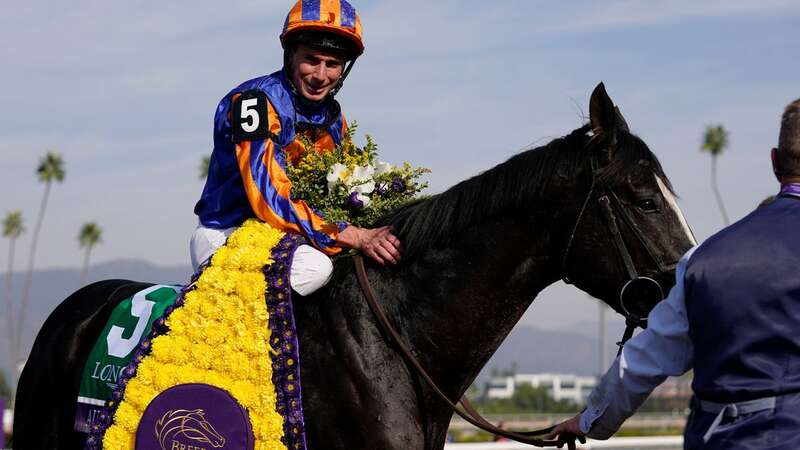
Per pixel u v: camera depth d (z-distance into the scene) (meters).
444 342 3.27
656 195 3.12
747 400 2.37
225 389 3.22
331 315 3.28
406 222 3.39
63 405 3.71
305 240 3.41
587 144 3.20
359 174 3.64
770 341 2.36
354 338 3.22
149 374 3.32
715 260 2.46
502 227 3.26
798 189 2.48
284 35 3.66
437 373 3.28
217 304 3.32
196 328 3.32
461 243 3.29
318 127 3.77
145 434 3.26
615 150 3.17
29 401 3.80
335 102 3.84
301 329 3.30
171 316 3.38
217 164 3.66
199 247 3.65
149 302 3.64
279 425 3.15
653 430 24.31
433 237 3.31
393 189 3.71
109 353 3.56
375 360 3.20
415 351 3.28
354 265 3.40
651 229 3.10
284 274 3.28
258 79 3.64
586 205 3.17
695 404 2.55
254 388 3.21
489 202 3.27
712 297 2.44
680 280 2.57
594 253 3.17
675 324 2.57
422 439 3.21
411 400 3.21
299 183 3.63
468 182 3.35
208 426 3.21
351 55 3.78
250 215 3.60
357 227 3.49
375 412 3.15
